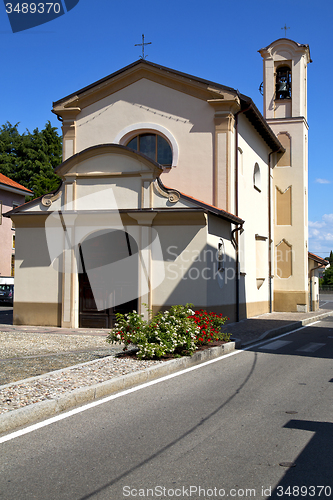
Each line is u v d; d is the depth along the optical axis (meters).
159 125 18.33
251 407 6.41
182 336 9.95
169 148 18.59
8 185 37.38
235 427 5.54
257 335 14.40
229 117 17.61
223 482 4.05
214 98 17.77
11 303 33.47
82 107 19.14
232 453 4.71
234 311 18.14
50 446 4.90
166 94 18.36
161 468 4.34
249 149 20.91
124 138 18.73
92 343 12.14
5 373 8.09
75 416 5.96
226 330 15.45
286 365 9.62
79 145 19.08
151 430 5.42
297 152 25.50
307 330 17.03
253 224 21.83
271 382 7.99
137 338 9.48
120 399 6.80
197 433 5.31
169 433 5.31
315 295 29.98
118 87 18.83
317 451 4.77
